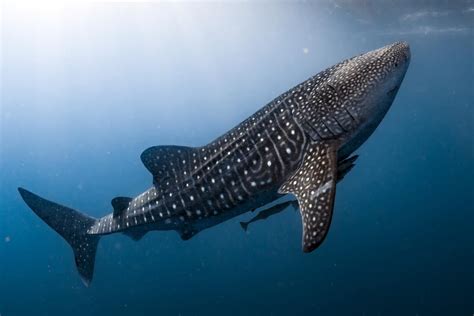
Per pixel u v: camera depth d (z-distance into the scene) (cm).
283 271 2469
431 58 4562
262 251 2855
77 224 812
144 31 3456
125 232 742
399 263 2484
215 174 605
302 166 518
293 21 3209
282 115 561
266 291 2178
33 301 2636
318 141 522
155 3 2702
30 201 823
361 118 519
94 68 4644
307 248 436
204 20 3198
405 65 522
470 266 2358
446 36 3644
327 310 1947
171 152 651
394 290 2117
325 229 436
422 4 2547
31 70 4266
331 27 3372
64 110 5950
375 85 515
